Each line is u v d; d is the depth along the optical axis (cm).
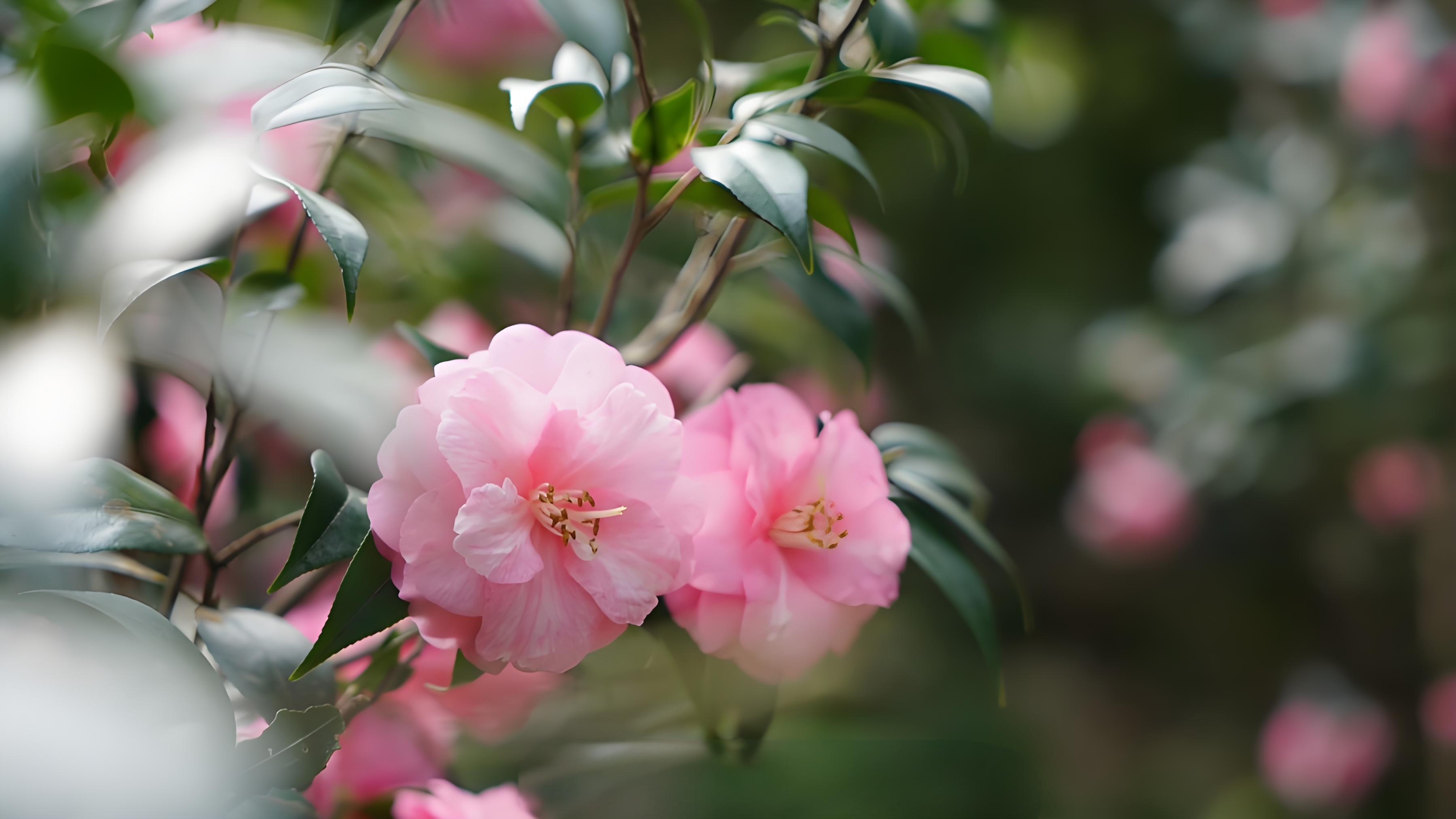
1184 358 275
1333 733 266
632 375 101
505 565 98
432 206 127
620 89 112
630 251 106
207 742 97
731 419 104
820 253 114
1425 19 227
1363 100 231
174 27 111
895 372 364
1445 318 237
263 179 101
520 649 98
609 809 107
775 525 104
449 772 107
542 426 99
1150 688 353
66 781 95
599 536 99
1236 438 252
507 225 124
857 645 175
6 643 97
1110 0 309
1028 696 354
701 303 111
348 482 107
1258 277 258
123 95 102
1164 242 353
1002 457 383
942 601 271
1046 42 295
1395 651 278
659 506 100
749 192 100
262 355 106
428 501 98
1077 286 374
